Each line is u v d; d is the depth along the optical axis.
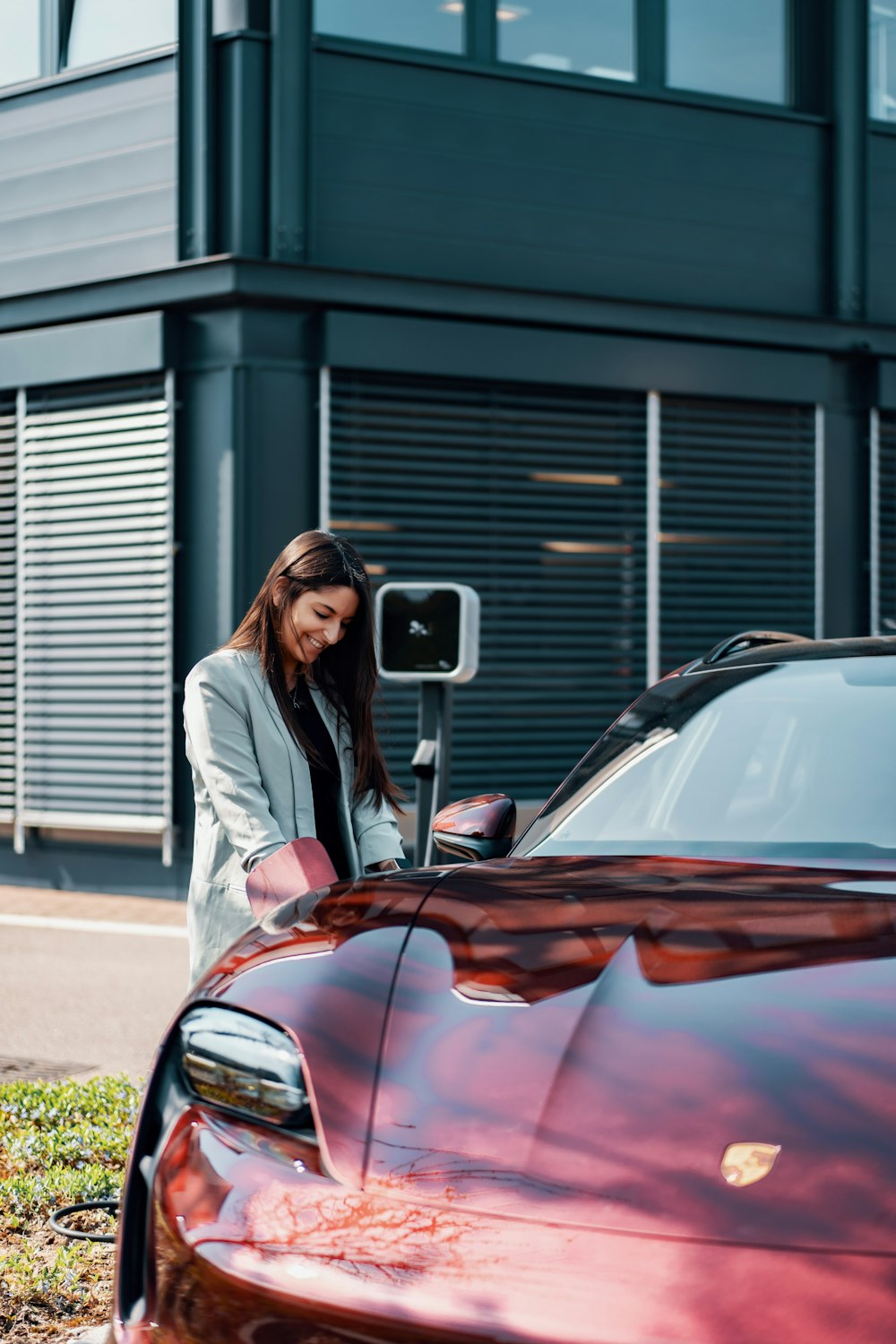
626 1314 1.47
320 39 9.04
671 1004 1.85
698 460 9.98
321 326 8.97
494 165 9.47
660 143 9.88
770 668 3.19
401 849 3.16
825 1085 1.67
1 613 9.83
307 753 2.98
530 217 9.56
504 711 9.33
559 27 9.75
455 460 9.34
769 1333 1.41
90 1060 5.19
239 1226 1.73
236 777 2.87
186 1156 1.87
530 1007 1.90
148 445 9.23
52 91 9.66
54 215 9.66
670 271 9.92
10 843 9.81
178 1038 2.05
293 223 8.89
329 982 2.02
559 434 9.55
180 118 8.99
